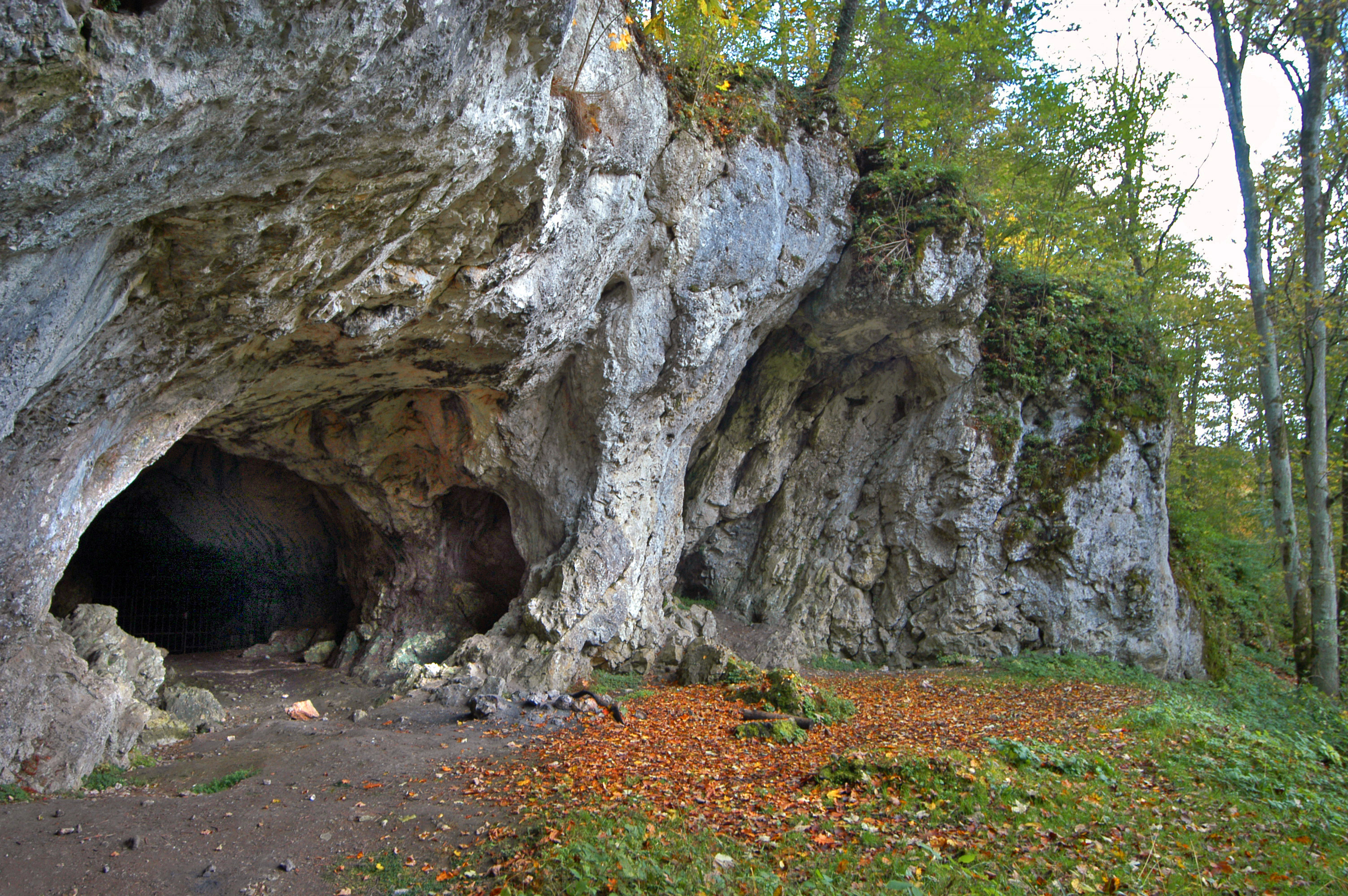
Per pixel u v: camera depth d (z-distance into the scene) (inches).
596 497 479.2
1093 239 740.7
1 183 149.6
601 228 380.8
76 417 253.6
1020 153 716.0
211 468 575.2
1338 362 650.8
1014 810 226.8
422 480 507.5
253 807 249.3
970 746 327.6
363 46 183.8
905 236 544.1
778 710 398.6
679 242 439.2
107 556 603.5
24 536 251.1
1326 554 566.6
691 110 415.5
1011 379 625.3
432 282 318.0
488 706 375.2
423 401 466.6
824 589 656.4
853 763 272.8
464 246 311.9
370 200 248.5
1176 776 276.2
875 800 245.8
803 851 203.9
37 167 152.4
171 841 220.7
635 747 322.7
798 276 523.5
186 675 495.8
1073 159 715.4
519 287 355.3
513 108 257.8
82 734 271.6
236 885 195.9
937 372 627.5
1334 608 559.2
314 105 191.5
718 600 676.1
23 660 260.5
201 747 333.7
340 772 285.6
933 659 633.6
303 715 395.2
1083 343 640.4
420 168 244.8
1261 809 244.7
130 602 612.1
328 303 296.0
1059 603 621.0
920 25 686.5
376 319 325.1
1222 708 511.2
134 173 172.9
